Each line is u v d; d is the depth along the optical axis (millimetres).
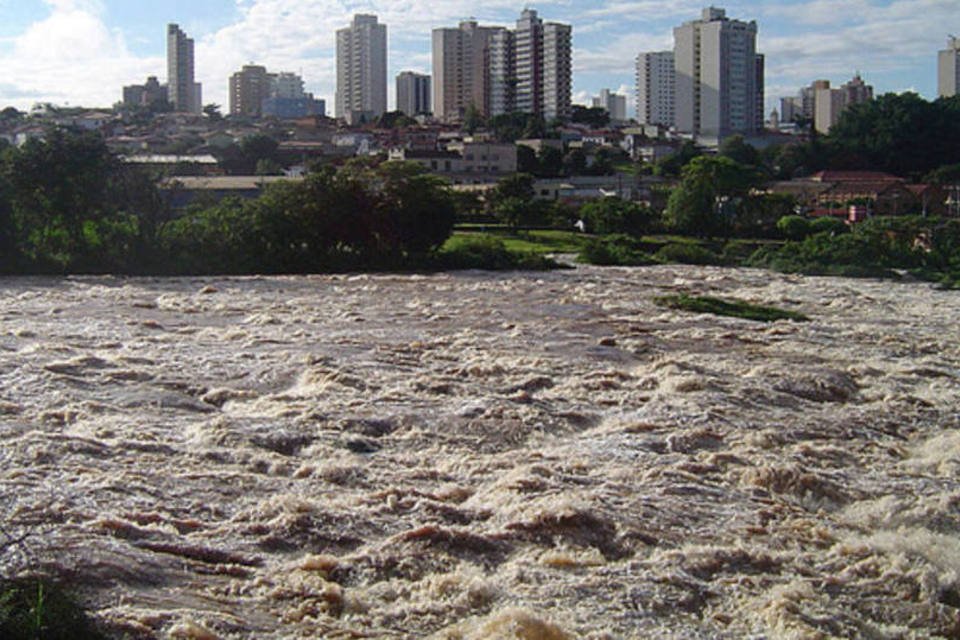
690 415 28562
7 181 69562
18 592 15031
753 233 119312
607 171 182875
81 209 71062
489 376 33250
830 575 18156
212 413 27953
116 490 20500
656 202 152375
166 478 21547
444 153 162000
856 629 16297
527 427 27094
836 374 35031
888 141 189000
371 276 70812
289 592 16391
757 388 32281
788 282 73438
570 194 155750
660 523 20156
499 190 125500
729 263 89688
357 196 78938
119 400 28375
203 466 22656
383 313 48688
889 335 45344
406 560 17875
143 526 18719
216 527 18984
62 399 27922
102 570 16438
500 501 20969
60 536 17719
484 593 16688
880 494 22891
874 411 30516
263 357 35031
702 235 119000
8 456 22406
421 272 75500
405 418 27281
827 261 83812
